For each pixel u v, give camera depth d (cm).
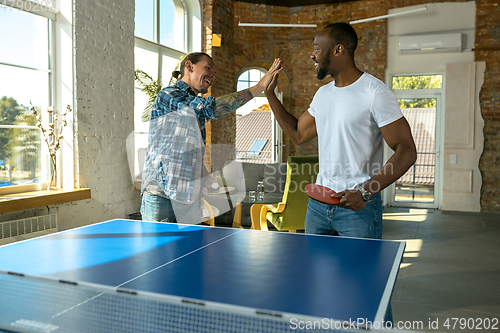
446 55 681
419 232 520
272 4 741
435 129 707
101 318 110
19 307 119
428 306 273
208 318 97
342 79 186
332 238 172
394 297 291
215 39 661
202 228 192
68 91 406
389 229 538
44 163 402
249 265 130
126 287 107
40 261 135
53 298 115
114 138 455
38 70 392
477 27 662
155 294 101
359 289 106
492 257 400
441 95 699
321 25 739
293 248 153
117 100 459
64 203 393
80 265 130
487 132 659
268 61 754
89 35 418
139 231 186
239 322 93
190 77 207
